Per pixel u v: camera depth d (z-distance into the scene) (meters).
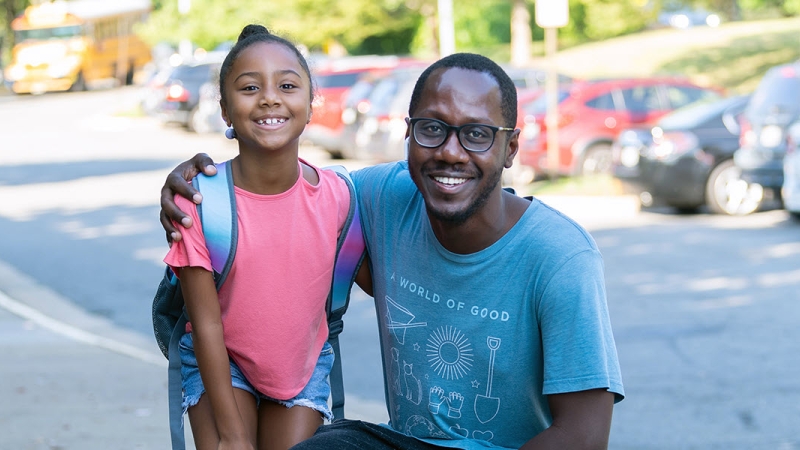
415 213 3.12
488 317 2.94
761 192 13.84
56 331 8.04
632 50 33.28
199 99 28.36
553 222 2.92
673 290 9.13
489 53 39.59
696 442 5.44
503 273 2.92
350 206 3.21
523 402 2.97
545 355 2.86
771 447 5.33
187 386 3.19
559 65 33.22
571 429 2.81
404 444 2.93
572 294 2.83
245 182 3.04
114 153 23.94
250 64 3.02
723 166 13.84
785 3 39.50
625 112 16.38
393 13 36.25
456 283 2.96
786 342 7.31
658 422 5.77
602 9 42.03
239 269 3.03
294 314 3.12
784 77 13.38
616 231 12.74
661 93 16.64
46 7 43.34
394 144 19.19
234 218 2.99
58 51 42.50
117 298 9.27
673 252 11.09
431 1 35.88
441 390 3.02
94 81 43.69
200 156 3.08
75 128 30.61
